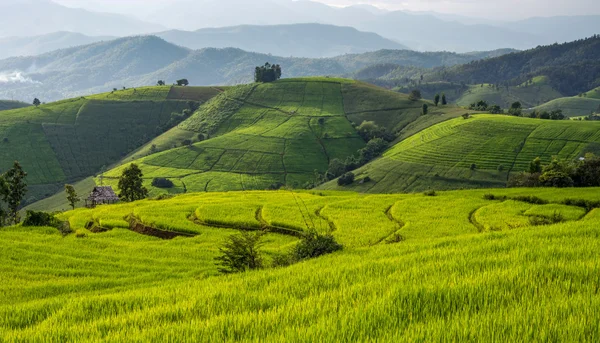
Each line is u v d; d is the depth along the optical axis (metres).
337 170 185.00
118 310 14.07
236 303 12.79
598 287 11.04
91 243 41.31
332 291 12.90
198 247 41.66
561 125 168.50
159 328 10.13
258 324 9.64
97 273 28.89
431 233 43.97
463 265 15.34
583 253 15.88
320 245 25.33
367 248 25.28
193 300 13.38
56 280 26.70
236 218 54.19
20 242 38.06
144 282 25.52
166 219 55.06
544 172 78.00
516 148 158.75
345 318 9.34
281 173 187.75
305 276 16.11
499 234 24.92
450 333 8.12
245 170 189.75
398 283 12.90
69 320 13.04
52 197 189.12
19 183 95.94
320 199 67.25
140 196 120.56
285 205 62.47
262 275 17.53
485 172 148.75
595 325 8.11
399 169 165.00
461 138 176.62
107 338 9.68
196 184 172.25
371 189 155.75
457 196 64.81
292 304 11.50
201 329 9.71
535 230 24.84
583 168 76.25
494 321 8.62
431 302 10.61
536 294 10.65
